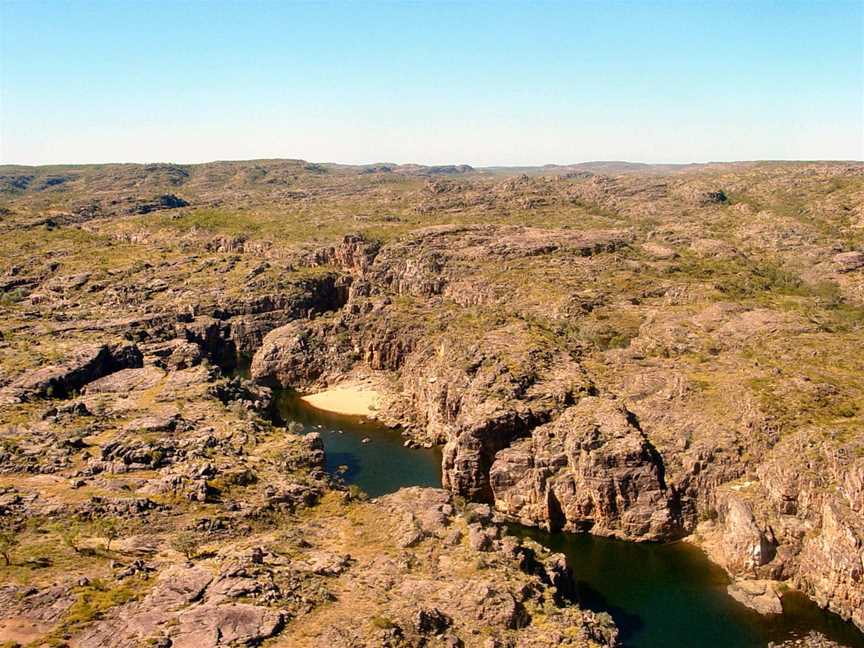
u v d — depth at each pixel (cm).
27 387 12194
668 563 9425
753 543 8838
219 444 10469
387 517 8762
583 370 12838
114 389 12962
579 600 8375
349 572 7344
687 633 7988
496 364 12631
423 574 7375
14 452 9738
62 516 8188
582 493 10075
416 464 12700
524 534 10250
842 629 8000
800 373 11219
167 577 6900
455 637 6309
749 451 9912
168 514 8388
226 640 5966
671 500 9962
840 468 8619
